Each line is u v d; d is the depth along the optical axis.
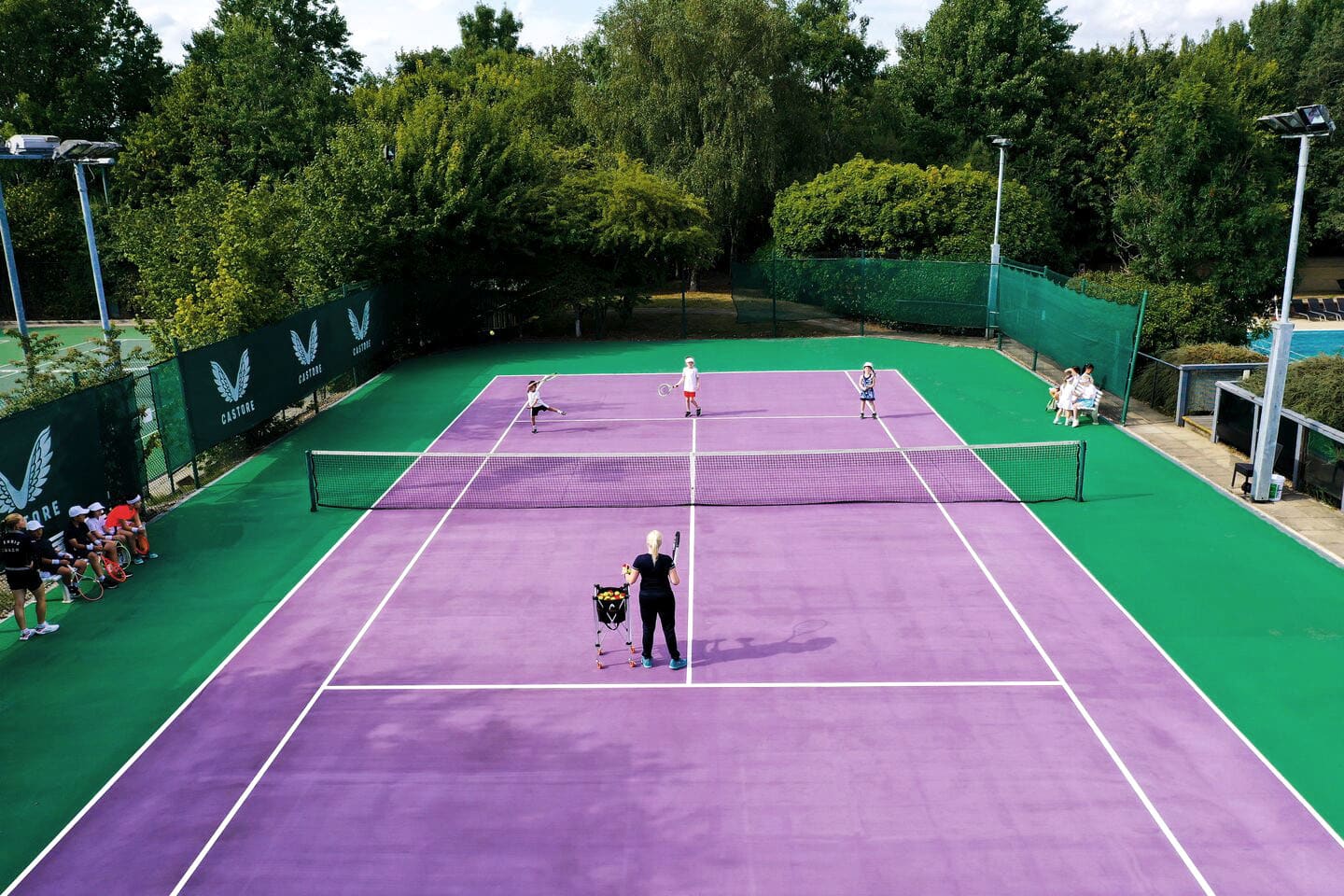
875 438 21.78
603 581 14.36
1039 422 23.09
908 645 12.19
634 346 34.91
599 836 8.68
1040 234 37.16
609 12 41.94
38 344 18.06
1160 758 9.73
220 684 11.55
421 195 31.62
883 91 54.88
